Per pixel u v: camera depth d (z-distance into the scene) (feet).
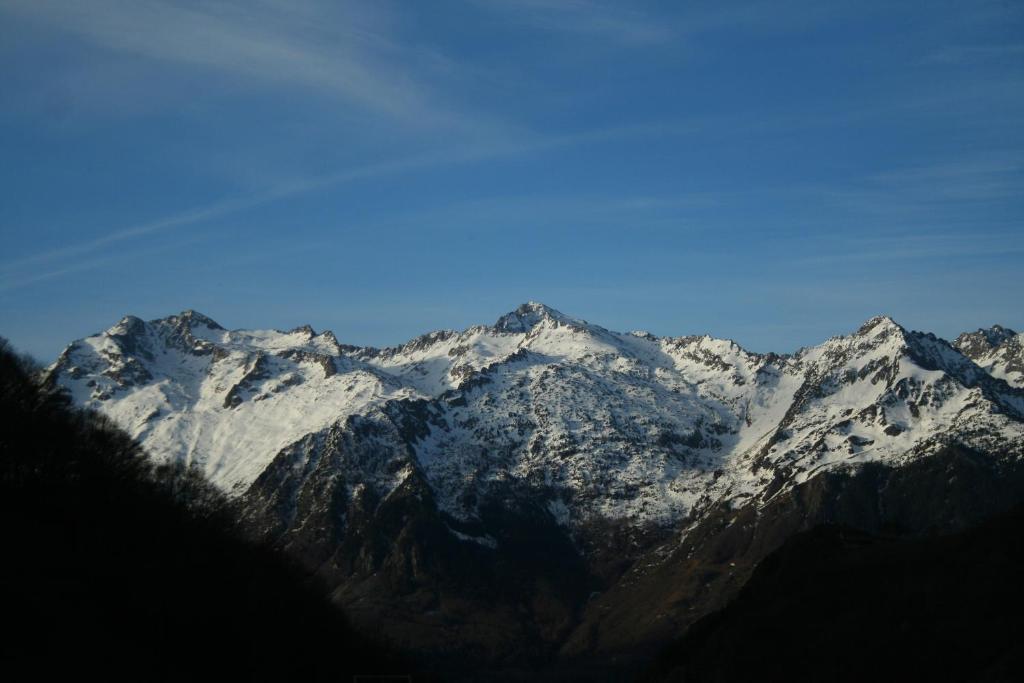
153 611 634.84
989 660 492.95
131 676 565.94
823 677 534.37
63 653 550.36
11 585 573.33
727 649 611.47
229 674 641.81
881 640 538.88
